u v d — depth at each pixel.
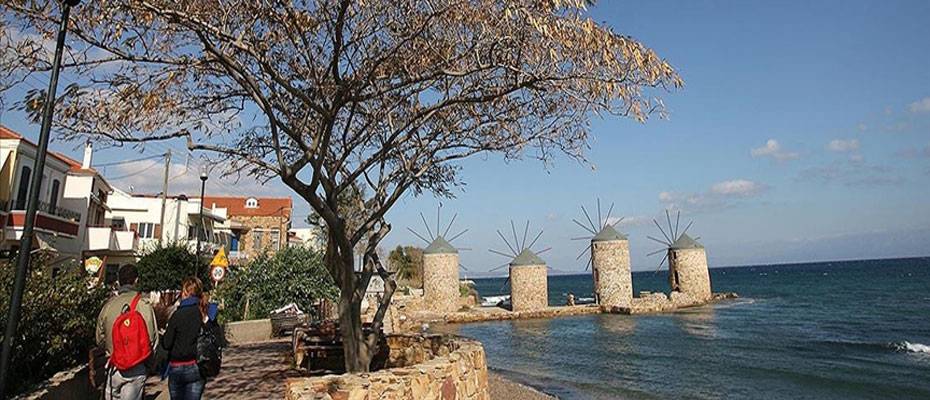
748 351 30.27
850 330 38.88
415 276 82.56
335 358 11.92
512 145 10.12
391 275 11.64
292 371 11.16
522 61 6.78
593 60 6.25
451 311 58.91
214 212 41.50
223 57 6.69
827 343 32.66
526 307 60.06
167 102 8.10
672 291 67.94
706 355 29.02
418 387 6.49
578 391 20.11
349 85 7.11
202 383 6.26
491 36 6.72
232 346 15.59
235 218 46.56
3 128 18.89
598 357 28.97
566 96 8.02
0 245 17.52
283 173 7.65
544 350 32.38
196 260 23.30
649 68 6.16
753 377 22.84
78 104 7.26
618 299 59.62
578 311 58.72
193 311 6.27
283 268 24.66
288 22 6.84
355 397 5.88
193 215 36.50
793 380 22.19
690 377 22.95
